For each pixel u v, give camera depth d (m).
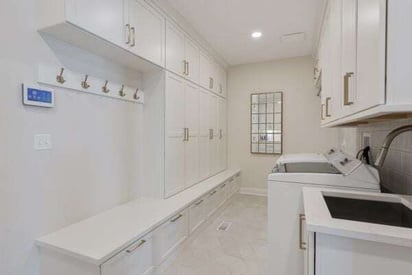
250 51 3.95
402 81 0.71
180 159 2.95
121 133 2.39
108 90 2.20
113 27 1.84
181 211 2.40
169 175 2.70
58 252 1.54
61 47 1.76
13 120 1.48
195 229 2.73
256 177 4.60
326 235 0.93
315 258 0.95
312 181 1.73
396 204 1.31
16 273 1.50
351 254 0.90
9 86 1.45
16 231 1.50
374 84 0.80
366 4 0.91
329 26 1.94
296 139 4.32
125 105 2.44
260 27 3.06
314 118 4.19
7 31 1.44
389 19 0.72
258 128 4.57
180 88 2.92
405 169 1.49
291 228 1.78
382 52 0.74
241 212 3.58
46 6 1.55
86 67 1.98
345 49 1.32
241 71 4.68
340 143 3.76
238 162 4.74
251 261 2.24
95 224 1.90
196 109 3.39
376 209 1.34
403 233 0.84
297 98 4.30
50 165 1.71
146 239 1.86
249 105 4.63
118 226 1.87
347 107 1.26
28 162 1.56
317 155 3.01
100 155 2.14
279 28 3.08
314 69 4.05
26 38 1.54
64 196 1.81
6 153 1.45
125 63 2.34
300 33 3.23
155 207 2.34
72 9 1.52
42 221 1.66
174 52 2.75
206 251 2.43
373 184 1.60
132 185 2.55
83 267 1.47
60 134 1.78
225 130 4.66
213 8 2.59
